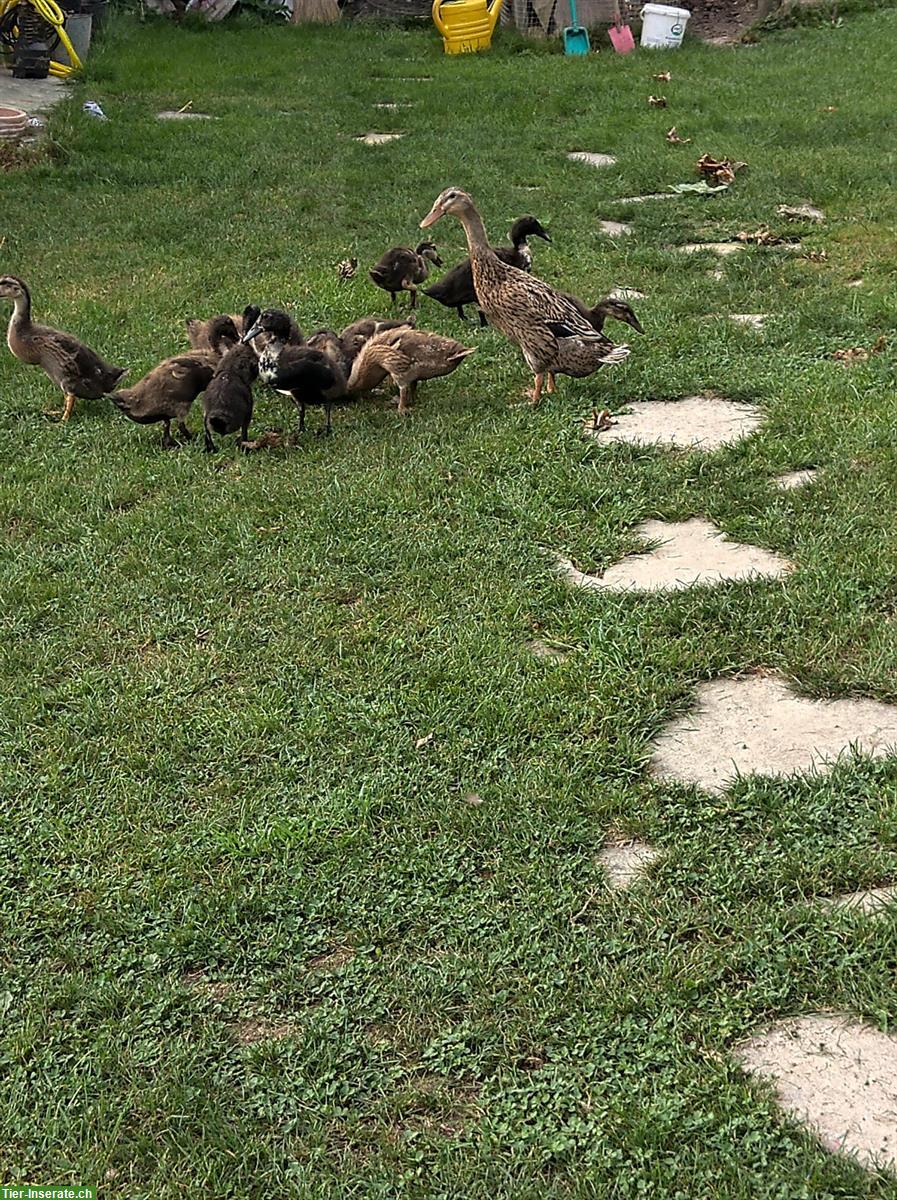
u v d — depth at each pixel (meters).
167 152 6.18
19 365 4.05
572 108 6.96
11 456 3.55
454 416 3.62
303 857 2.39
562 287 4.38
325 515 3.19
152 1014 2.14
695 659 2.69
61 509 3.28
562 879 2.33
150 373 3.56
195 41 9.20
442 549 3.05
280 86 7.82
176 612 2.92
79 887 2.38
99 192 5.64
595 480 3.25
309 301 4.41
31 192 5.61
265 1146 1.90
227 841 2.41
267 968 2.22
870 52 8.30
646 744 2.54
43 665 2.79
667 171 5.58
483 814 2.43
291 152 6.18
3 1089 2.04
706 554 3.00
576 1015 2.06
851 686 2.62
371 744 2.57
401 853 2.39
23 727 2.65
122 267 4.77
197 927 2.30
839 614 2.75
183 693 2.71
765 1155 1.81
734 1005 2.05
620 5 9.62
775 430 3.41
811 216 4.97
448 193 3.62
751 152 5.82
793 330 3.96
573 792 2.46
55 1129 1.96
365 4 10.62
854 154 5.71
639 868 2.35
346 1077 2.00
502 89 7.46
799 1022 2.02
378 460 3.42
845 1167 1.77
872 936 2.13
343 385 3.57
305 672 2.74
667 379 3.72
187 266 4.75
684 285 4.38
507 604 2.87
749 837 2.37
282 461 3.46
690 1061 1.96
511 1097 1.94
